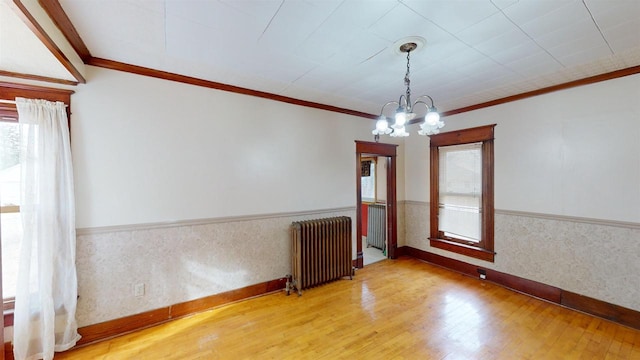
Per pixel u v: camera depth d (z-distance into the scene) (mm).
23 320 1980
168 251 2646
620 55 2271
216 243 2916
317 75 2725
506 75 2709
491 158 3561
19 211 2094
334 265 3537
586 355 2109
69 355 2117
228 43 2088
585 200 2773
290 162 3459
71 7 1609
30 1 1348
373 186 5730
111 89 2387
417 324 2557
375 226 5309
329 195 3836
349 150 4059
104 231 2354
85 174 2279
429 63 2438
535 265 3146
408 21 1787
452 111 3992
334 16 1729
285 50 2207
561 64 2447
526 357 2088
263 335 2385
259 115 3213
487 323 2572
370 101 3604
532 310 2826
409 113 2053
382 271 4012
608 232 2629
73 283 2170
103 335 2334
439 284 3512
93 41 2029
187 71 2615
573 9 1653
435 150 4305
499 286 3441
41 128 2068
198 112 2811
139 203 2508
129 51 2197
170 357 2100
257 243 3191
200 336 2371
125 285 2439
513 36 1977
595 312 2695
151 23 1807
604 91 2648
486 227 3631
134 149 2484
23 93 2064
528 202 3207
